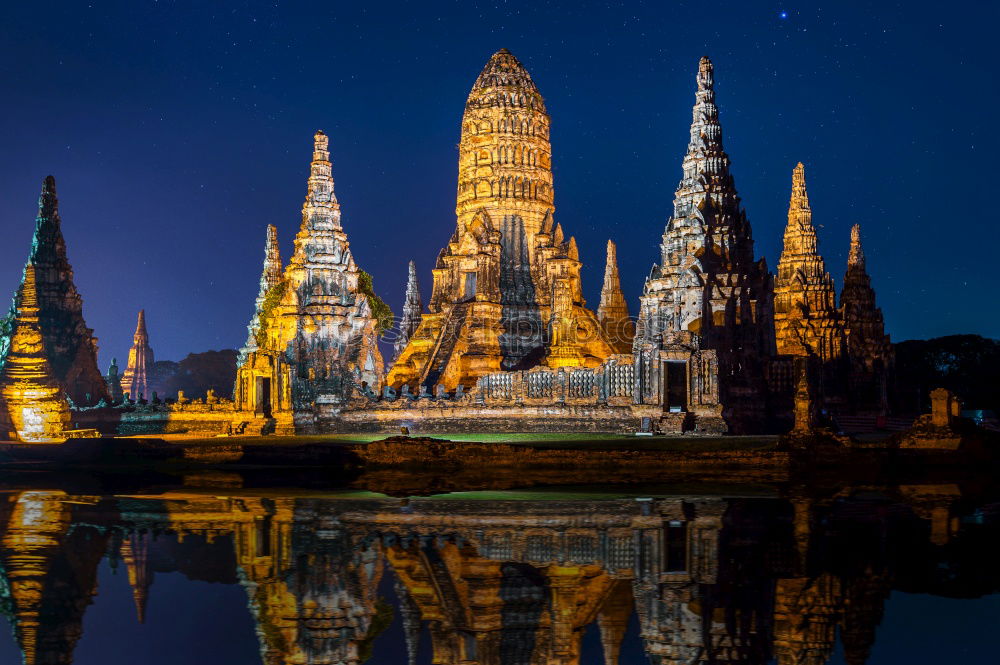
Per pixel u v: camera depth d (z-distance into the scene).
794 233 89.50
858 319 85.25
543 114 104.94
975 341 105.31
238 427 78.88
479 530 29.20
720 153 75.62
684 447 50.34
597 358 87.12
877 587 21.94
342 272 92.00
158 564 24.66
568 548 26.39
